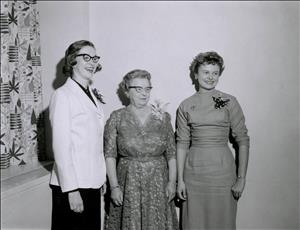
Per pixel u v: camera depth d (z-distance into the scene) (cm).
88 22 211
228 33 197
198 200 178
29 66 186
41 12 202
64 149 141
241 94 197
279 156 194
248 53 195
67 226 154
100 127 161
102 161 163
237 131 180
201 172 176
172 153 182
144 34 208
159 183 171
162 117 180
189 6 202
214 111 178
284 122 193
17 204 148
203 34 200
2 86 165
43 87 203
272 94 194
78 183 148
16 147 180
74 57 156
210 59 180
